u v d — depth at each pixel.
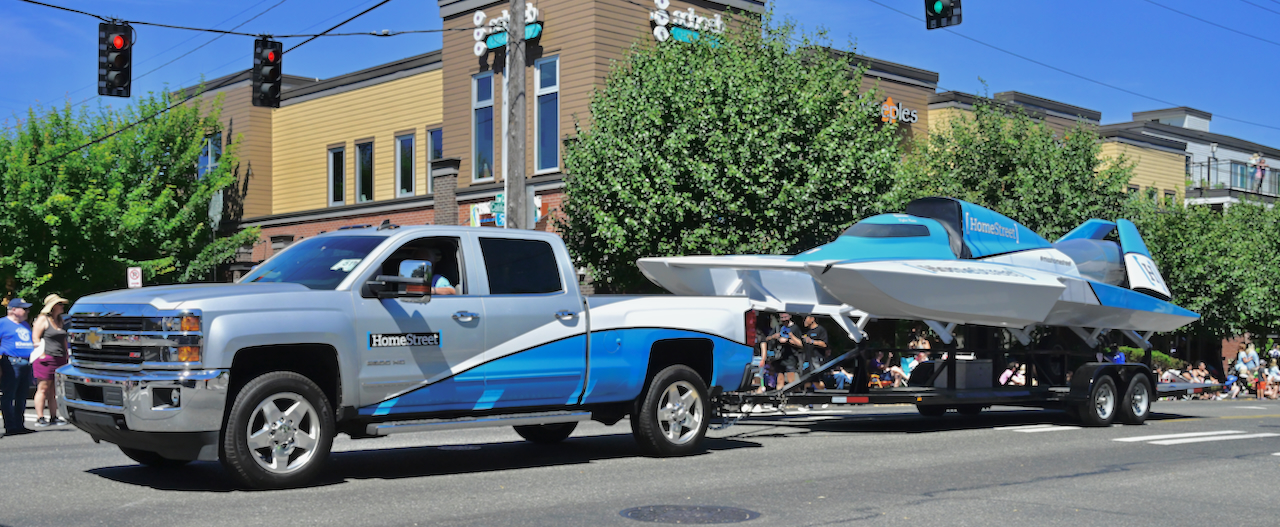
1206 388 16.58
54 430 12.74
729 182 18.17
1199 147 47.06
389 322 8.17
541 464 9.52
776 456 10.29
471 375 8.59
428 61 28.86
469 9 26.20
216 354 7.34
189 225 29.66
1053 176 25.27
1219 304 29.66
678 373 10.12
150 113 30.28
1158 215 30.22
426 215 28.14
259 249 33.34
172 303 7.37
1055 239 25.05
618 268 19.45
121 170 29.14
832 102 19.61
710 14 25.44
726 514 7.09
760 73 19.22
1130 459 10.62
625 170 18.28
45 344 13.37
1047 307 14.34
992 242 14.31
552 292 9.24
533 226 24.58
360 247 8.52
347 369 7.92
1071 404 14.54
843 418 15.41
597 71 23.61
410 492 7.78
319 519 6.67
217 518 6.63
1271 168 50.78
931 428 13.85
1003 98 34.94
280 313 7.65
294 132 33.00
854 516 7.09
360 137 30.86
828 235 18.89
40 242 25.39
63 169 27.47
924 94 31.39
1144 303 15.84
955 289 13.20
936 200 14.30
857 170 19.06
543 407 9.20
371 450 10.54
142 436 7.30
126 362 7.55
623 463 9.61
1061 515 7.30
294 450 8.01
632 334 9.72
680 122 18.52
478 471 9.00
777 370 15.62
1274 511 7.70
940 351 14.00
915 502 7.68
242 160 33.44
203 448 7.38
